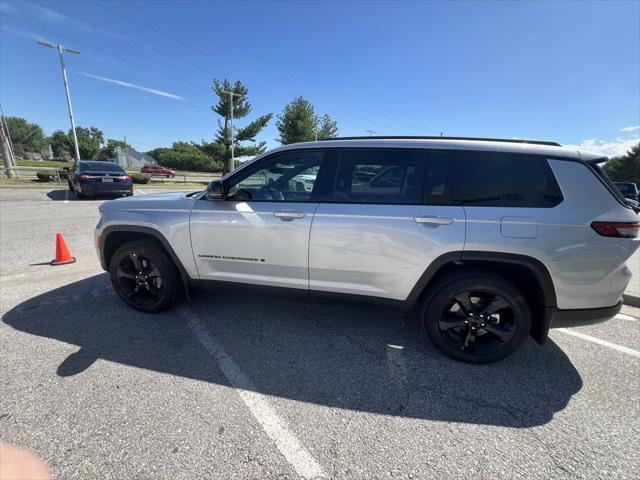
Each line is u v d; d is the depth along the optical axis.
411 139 2.74
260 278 3.02
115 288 3.49
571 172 2.42
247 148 32.31
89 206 10.77
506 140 2.67
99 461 1.74
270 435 1.95
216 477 1.67
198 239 3.07
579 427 2.07
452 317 2.71
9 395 2.19
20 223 7.85
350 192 2.75
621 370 2.68
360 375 2.54
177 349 2.80
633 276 4.90
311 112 32.16
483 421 2.11
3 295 3.81
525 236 2.38
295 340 3.00
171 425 1.99
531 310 2.62
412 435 1.98
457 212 2.50
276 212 2.83
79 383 2.33
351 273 2.75
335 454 1.83
